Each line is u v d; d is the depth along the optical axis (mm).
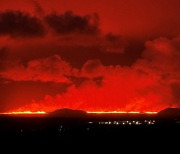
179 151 153250
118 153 148125
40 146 167500
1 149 156625
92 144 175625
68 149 158250
